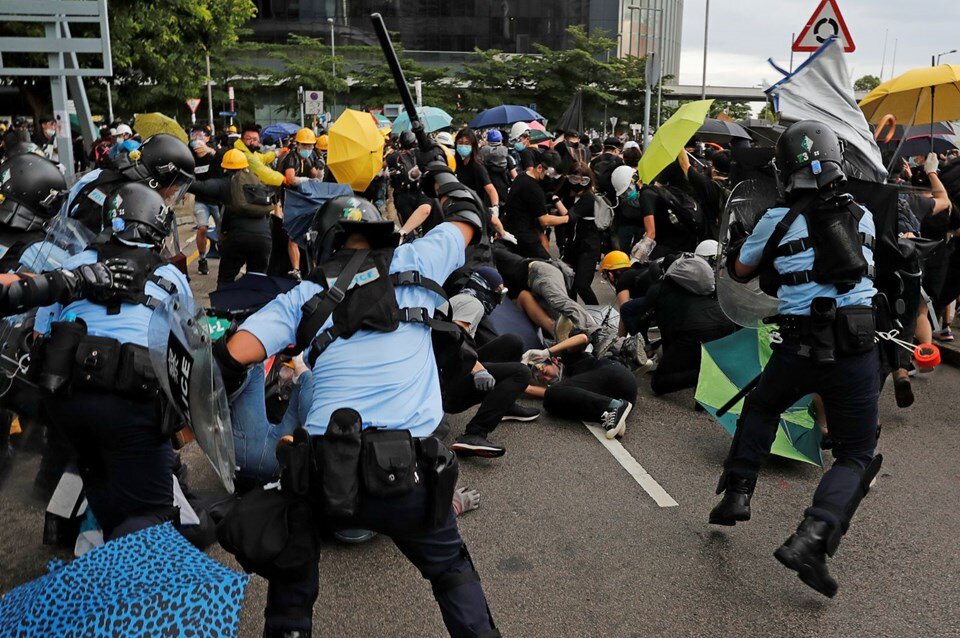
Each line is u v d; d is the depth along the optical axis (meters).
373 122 5.53
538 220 8.65
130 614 2.43
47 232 3.85
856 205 3.79
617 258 7.66
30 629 2.49
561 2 78.00
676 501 4.79
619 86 66.31
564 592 3.80
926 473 5.25
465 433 5.33
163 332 2.77
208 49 34.00
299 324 2.78
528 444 5.66
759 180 4.39
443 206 3.26
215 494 4.34
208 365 2.71
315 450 2.63
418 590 3.79
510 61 67.00
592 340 6.64
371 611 3.62
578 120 19.95
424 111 11.48
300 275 9.14
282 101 62.81
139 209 3.34
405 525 2.66
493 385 5.15
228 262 8.55
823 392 3.79
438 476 2.63
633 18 81.44
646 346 7.39
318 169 13.16
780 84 5.82
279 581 2.74
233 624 2.46
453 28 77.56
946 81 7.69
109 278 3.17
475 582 2.81
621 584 3.88
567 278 6.86
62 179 4.23
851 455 3.83
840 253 3.63
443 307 3.02
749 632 3.52
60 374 3.10
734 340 5.64
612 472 5.20
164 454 3.33
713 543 4.29
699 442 5.75
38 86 29.94
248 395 3.95
